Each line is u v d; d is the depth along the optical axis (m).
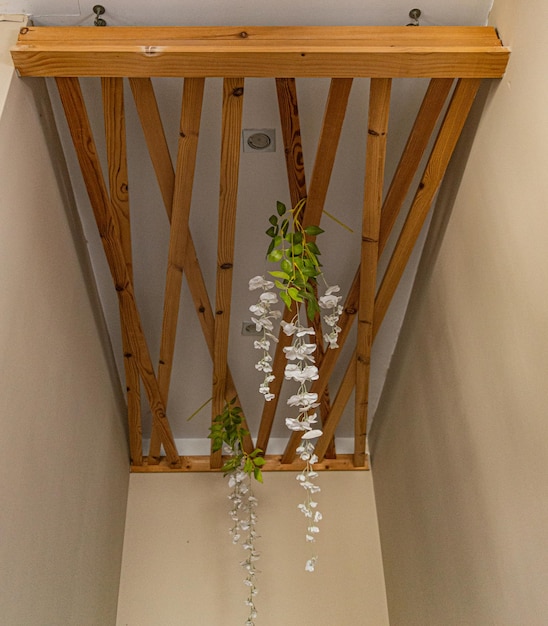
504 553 2.18
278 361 3.11
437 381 2.79
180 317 3.17
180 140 2.29
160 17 2.23
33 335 2.17
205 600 3.55
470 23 2.28
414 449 3.12
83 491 2.76
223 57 2.09
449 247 2.62
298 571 3.63
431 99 2.23
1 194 1.94
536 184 1.93
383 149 2.32
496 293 2.21
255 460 3.24
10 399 1.97
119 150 2.36
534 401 1.96
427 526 2.95
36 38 2.12
